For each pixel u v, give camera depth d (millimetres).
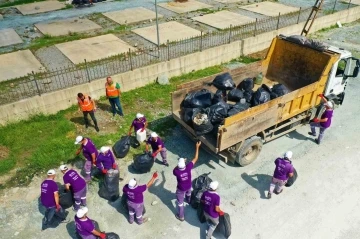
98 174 8602
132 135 9984
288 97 8602
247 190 8102
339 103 11180
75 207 7512
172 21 18625
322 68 9734
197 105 8773
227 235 6762
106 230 7109
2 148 9547
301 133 10156
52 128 10375
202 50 13922
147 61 13469
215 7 21359
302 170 8680
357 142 9734
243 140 8250
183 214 7293
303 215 7441
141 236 6996
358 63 9891
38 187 8273
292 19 18484
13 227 7242
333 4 21844
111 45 15359
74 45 15445
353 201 7789
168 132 10203
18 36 16766
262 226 7184
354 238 6926
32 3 22391
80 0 21625
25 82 11758
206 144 8133
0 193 8078
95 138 9859
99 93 11875
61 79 12266
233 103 9578
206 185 7652
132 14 19844
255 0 23016
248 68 10555
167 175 8602
